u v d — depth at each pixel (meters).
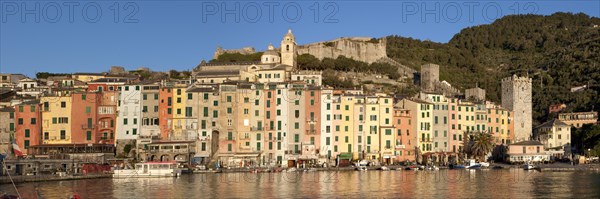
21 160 196.25
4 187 163.75
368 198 147.75
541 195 152.75
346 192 158.75
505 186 172.62
